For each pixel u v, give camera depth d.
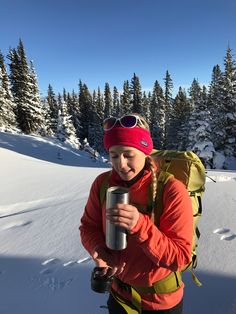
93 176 10.91
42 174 11.75
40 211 6.88
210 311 2.90
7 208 7.94
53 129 59.53
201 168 1.97
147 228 1.55
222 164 28.36
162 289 1.87
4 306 3.35
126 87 65.38
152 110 69.19
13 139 32.44
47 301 3.36
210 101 32.91
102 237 1.99
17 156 17.50
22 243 5.13
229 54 32.06
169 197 1.73
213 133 30.33
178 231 1.69
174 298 1.91
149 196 1.77
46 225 5.89
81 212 6.42
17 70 42.31
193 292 3.22
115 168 1.82
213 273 3.52
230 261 3.74
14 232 5.76
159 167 1.98
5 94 40.38
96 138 69.12
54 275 3.90
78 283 3.64
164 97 71.69
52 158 29.80
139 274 1.86
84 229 2.04
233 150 30.62
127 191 1.54
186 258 1.66
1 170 12.52
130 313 1.92
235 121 30.45
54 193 8.84
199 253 4.03
